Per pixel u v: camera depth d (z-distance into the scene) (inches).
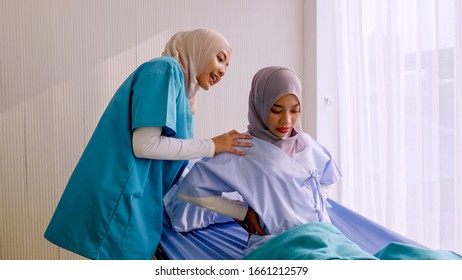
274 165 55.2
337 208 68.4
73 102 94.2
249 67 106.7
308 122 110.6
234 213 56.0
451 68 73.8
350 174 104.9
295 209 54.5
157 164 60.8
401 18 85.9
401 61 86.6
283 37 109.3
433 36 77.2
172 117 57.4
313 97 107.5
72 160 95.3
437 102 76.5
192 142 57.9
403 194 88.7
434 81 77.0
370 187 98.3
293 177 54.8
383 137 93.4
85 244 57.4
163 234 63.3
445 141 75.0
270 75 56.2
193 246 58.1
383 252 44.8
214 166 55.5
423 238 79.9
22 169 92.4
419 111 80.1
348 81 103.4
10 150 91.4
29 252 94.3
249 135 59.1
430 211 78.5
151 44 98.3
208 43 69.4
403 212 88.9
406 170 86.3
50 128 93.3
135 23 96.9
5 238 92.5
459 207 71.9
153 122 55.7
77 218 58.1
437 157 77.5
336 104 107.9
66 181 95.3
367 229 61.0
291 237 46.3
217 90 104.6
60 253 96.4
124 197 57.2
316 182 57.7
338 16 103.0
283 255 44.6
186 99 63.6
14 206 92.6
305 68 110.9
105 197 57.0
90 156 59.6
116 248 57.5
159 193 61.2
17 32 89.8
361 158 99.7
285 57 109.8
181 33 71.6
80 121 95.0
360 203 100.3
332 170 63.4
